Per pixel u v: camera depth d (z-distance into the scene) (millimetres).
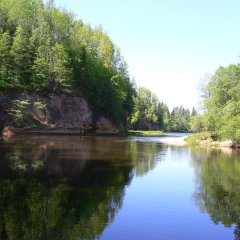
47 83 72500
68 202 16688
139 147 48906
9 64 66188
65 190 18984
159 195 19016
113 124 94625
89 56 89750
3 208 15281
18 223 13555
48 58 72562
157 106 183875
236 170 28406
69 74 75625
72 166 26953
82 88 83250
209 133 63438
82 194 18359
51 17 81562
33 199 16875
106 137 74375
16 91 68062
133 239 12570
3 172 22891
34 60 71000
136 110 142750
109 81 92438
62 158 31094
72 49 83188
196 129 81688
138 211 15883
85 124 82688
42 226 13352
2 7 73625
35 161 28156
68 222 13930
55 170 24656
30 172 23375
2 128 62875
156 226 14016
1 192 17891
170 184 22047
